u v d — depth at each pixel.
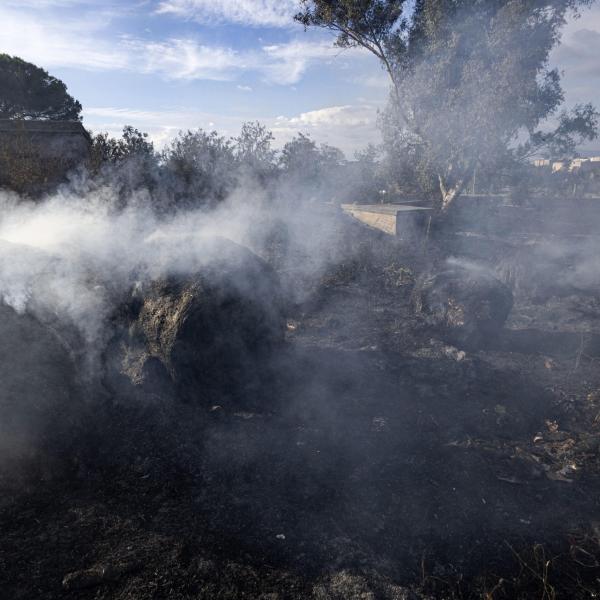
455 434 3.53
